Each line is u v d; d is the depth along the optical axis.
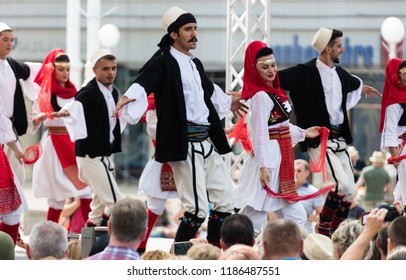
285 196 11.17
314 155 11.92
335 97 11.99
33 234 8.35
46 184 13.16
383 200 19.66
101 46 21.20
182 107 10.63
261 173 11.08
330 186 11.02
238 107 11.62
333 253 8.99
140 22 31.88
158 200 11.92
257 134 11.08
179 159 10.59
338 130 12.07
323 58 12.07
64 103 13.08
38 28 31.36
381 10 28.97
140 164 33.06
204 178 10.84
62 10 31.27
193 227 10.77
